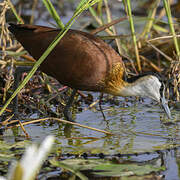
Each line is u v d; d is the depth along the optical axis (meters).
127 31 14.88
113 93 9.55
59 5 16.80
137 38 14.03
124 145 7.73
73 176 6.19
